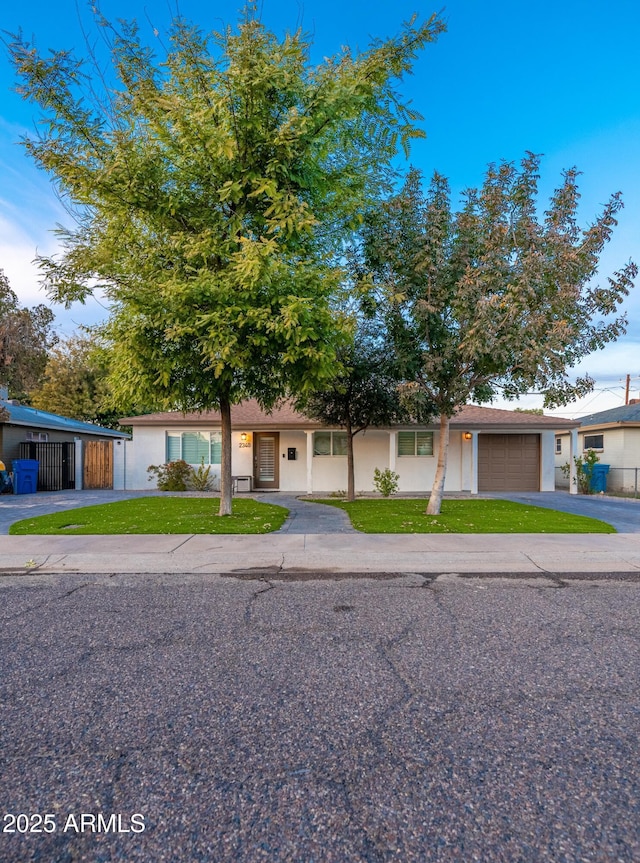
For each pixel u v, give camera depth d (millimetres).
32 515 11781
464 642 4145
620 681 3414
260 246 7797
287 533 9102
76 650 3977
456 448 19312
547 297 9867
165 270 9391
